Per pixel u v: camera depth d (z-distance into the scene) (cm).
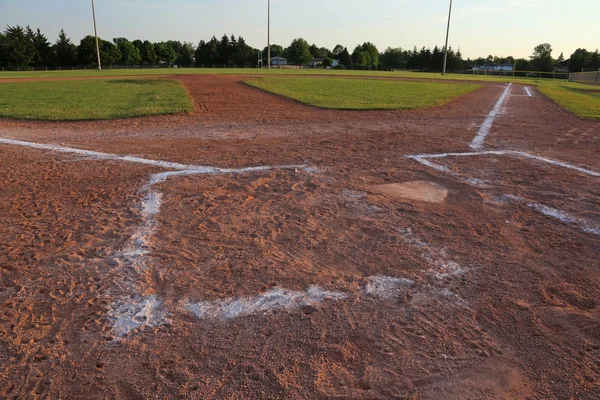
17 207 434
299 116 1154
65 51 6706
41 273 302
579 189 506
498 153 705
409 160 648
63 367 216
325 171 579
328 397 197
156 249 340
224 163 619
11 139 798
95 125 985
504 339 237
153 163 614
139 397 197
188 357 222
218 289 284
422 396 198
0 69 5959
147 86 2153
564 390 202
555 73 6194
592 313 261
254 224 391
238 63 8338
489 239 362
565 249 345
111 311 260
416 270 309
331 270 310
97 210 425
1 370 213
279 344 232
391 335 239
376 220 402
